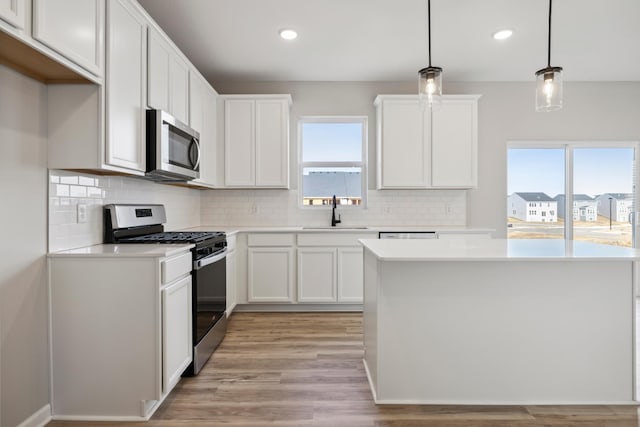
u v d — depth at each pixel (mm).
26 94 1714
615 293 2018
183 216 3779
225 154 3932
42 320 1834
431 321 2016
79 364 1886
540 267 2008
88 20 1726
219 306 2893
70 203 2023
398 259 1749
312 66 3852
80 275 1880
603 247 2135
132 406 1895
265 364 2535
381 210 4324
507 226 4418
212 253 2697
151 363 1898
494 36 3205
